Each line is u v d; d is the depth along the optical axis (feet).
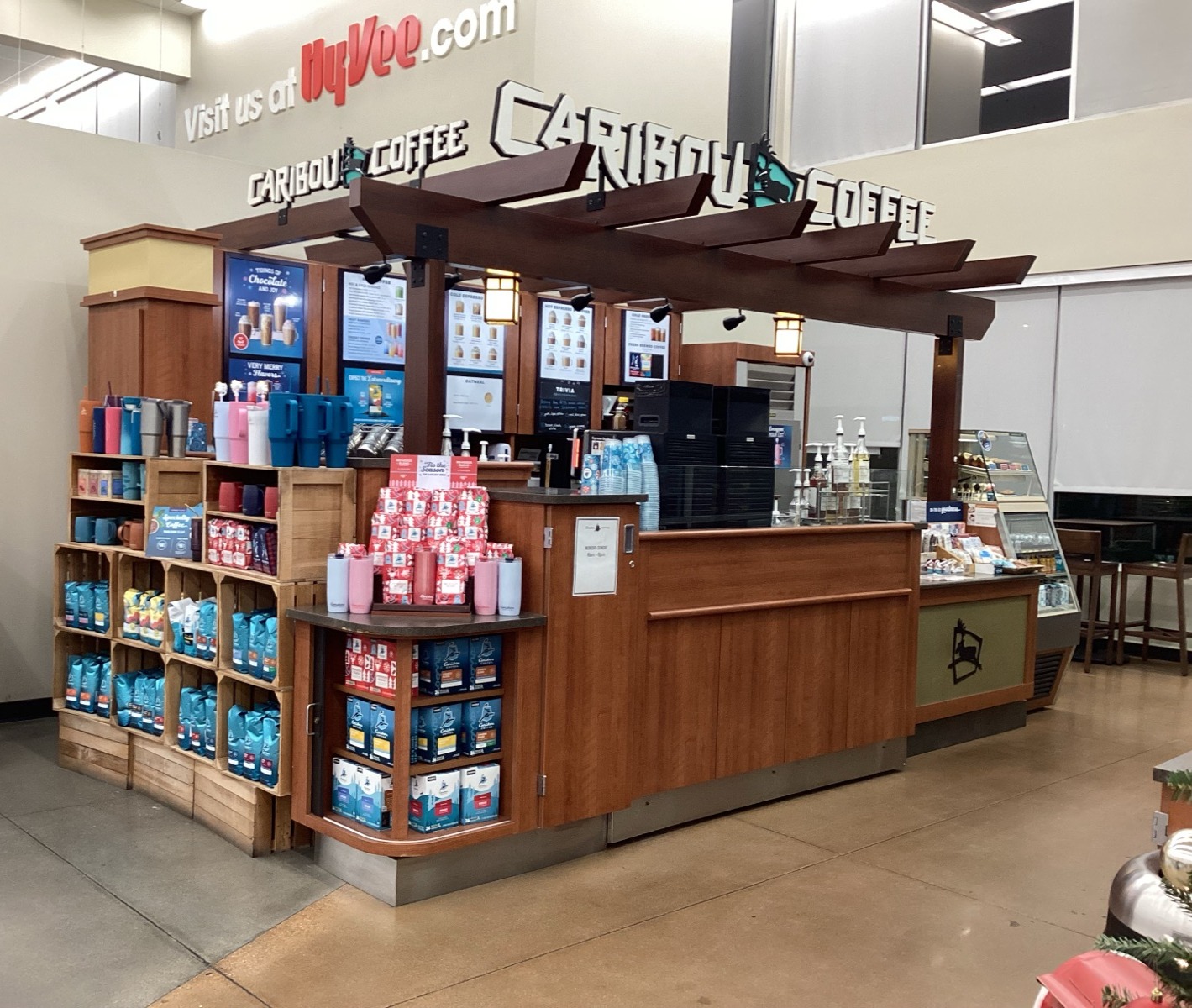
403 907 11.86
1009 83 30.48
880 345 34.83
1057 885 13.01
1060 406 30.27
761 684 15.62
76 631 16.57
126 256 18.63
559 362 23.97
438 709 12.23
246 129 31.68
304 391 20.38
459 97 25.59
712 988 10.26
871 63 33.50
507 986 10.16
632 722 13.94
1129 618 29.45
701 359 27.84
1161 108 27.53
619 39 25.99
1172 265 27.58
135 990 9.89
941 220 31.83
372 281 17.06
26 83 28.19
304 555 13.08
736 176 16.98
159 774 15.20
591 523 13.07
